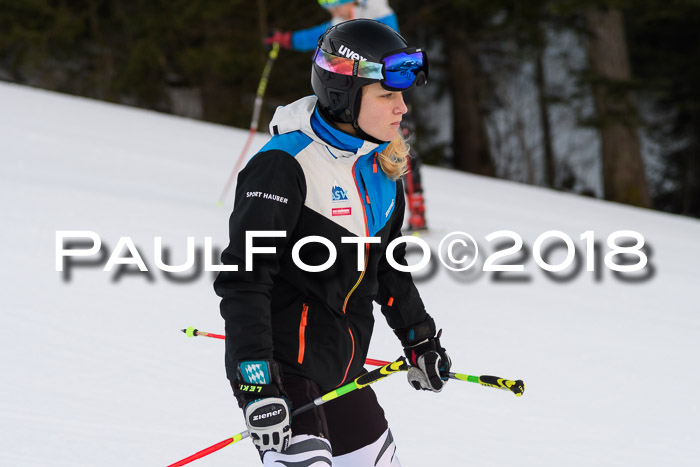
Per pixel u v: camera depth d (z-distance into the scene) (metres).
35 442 6.28
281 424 4.40
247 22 53.38
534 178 64.56
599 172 70.00
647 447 7.77
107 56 55.78
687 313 13.40
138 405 7.17
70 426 6.61
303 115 4.69
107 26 54.88
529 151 63.06
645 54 58.91
